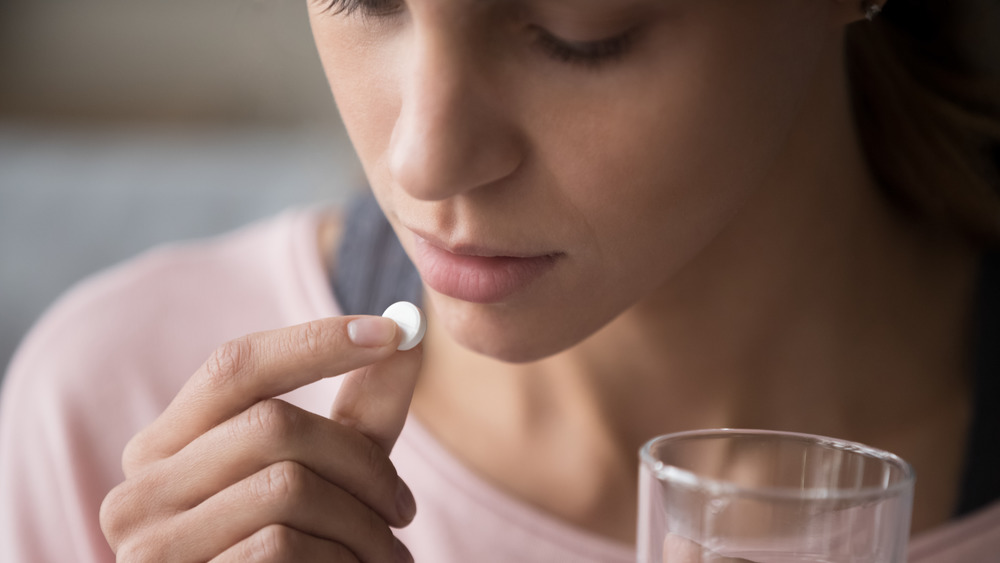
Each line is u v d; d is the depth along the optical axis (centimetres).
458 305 65
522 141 61
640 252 63
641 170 62
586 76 61
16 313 144
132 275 88
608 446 77
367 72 63
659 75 61
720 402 77
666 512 57
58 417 83
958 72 77
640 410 77
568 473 77
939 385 78
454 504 77
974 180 78
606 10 59
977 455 77
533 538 76
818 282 76
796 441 59
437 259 64
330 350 64
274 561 63
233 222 153
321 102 131
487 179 61
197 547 64
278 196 157
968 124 77
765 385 77
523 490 78
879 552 56
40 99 255
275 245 87
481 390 79
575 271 64
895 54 77
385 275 82
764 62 62
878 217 78
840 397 77
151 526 65
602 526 77
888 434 78
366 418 65
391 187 64
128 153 183
